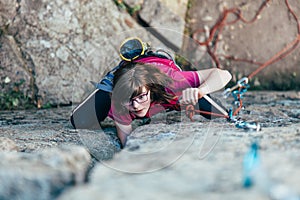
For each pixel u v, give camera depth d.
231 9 6.57
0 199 2.23
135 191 2.25
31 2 5.62
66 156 2.64
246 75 6.22
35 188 2.27
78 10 5.78
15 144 3.51
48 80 5.41
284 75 6.27
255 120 4.10
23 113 5.05
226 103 4.52
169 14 6.24
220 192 2.20
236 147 2.91
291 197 2.12
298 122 3.98
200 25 6.48
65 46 5.58
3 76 5.33
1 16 5.52
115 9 6.04
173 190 2.25
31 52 5.46
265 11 6.55
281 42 6.41
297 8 6.55
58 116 4.88
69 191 2.29
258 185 2.25
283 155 2.61
